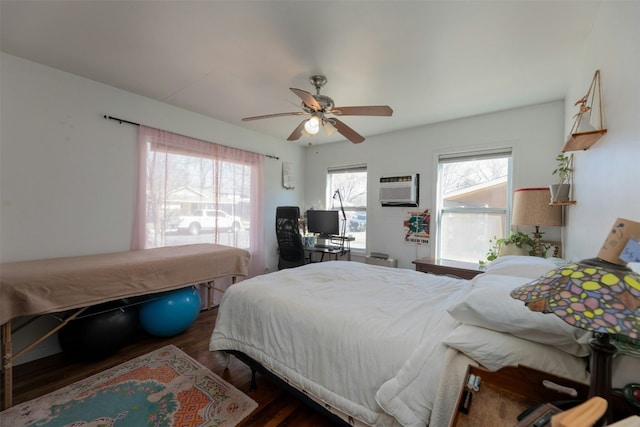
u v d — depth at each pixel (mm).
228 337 1844
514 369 854
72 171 2326
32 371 1985
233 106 2967
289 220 3543
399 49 1854
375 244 3955
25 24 1659
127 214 2656
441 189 3424
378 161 3926
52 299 1740
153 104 2814
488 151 3045
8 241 2039
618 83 1143
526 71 2115
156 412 1588
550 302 582
